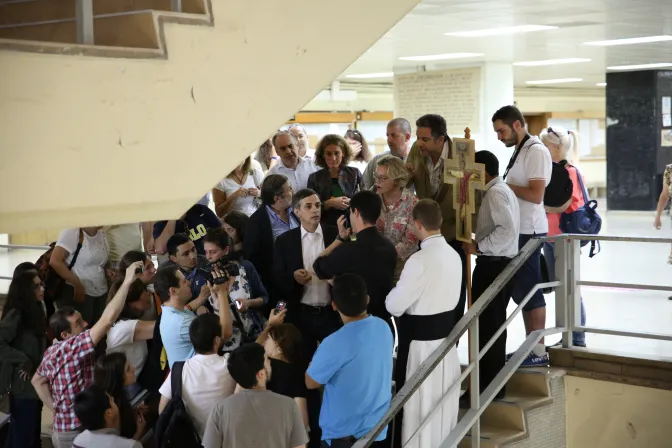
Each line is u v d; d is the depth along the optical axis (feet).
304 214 17.01
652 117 57.21
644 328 24.97
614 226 51.78
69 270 20.12
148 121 7.27
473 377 16.26
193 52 7.59
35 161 6.54
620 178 59.00
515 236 17.26
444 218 18.13
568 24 31.96
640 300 29.14
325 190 19.75
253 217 18.21
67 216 6.87
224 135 7.91
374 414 13.88
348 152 20.08
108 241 21.36
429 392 15.42
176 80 7.47
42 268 20.45
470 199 16.99
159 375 17.03
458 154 17.25
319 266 15.90
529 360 19.39
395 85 49.78
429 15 28.25
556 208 20.92
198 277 17.44
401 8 9.24
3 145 6.35
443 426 15.80
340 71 8.85
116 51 6.97
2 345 17.43
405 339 15.49
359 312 13.89
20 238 41.91
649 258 38.99
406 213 17.43
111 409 14.69
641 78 57.21
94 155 6.91
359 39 8.98
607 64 52.39
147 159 7.29
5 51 6.31
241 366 13.23
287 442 13.26
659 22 31.81
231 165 8.00
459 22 30.35
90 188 6.90
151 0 8.32
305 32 8.48
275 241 17.30
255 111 8.16
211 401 14.61
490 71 46.21
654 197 57.88
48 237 42.37
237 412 13.03
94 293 20.53
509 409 17.88
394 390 17.26
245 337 16.72
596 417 18.95
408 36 34.45
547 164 18.22
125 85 7.07
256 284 17.29
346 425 13.76
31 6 8.63
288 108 8.45
